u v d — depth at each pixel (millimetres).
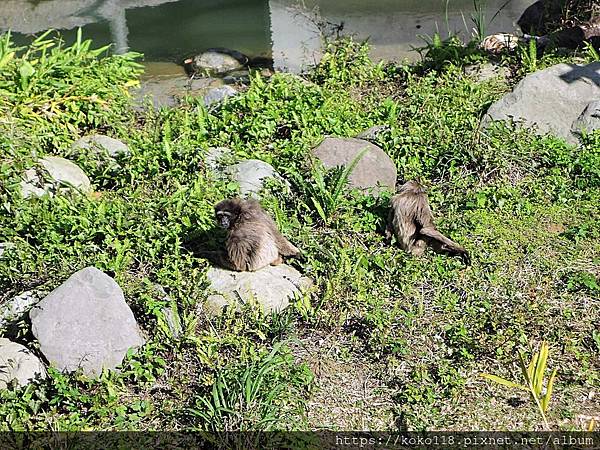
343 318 7957
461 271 8438
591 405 7277
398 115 10750
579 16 13188
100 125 10875
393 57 13336
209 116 10594
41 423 7184
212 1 16797
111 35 14992
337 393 7492
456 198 9242
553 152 9742
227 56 13336
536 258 8539
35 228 8688
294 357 7742
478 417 7250
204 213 8781
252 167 9484
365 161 9438
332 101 11008
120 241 8633
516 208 9133
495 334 7801
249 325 7883
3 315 7980
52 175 9484
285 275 8312
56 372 7430
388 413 7332
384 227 8922
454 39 12406
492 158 9539
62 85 10852
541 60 11680
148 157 9758
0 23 15836
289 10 16125
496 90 11234
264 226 8281
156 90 12625
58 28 15461
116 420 7254
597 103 10047
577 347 7660
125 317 7691
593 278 8242
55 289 7754
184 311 7938
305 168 9492
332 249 8570
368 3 16156
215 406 7168
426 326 7930
